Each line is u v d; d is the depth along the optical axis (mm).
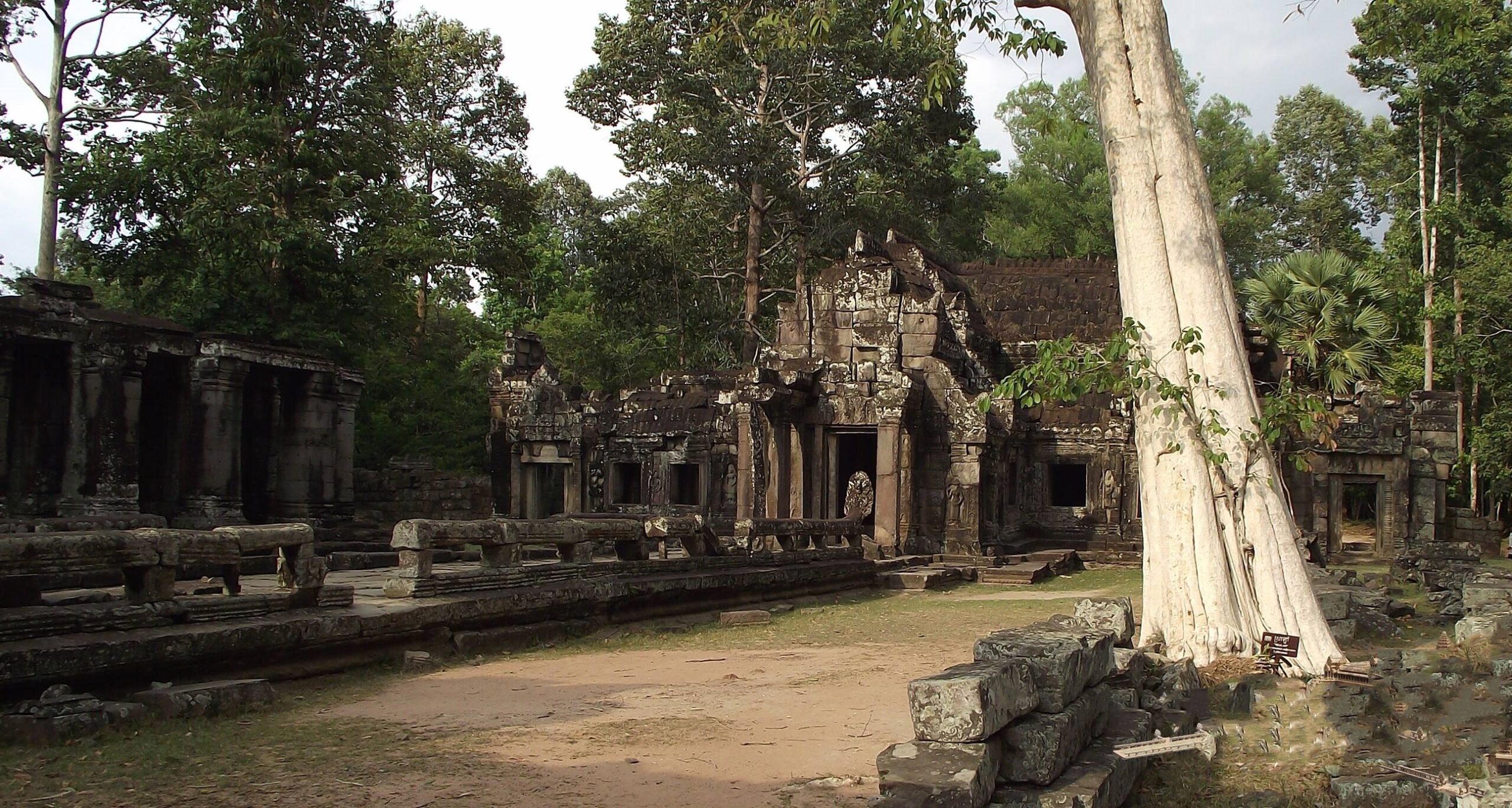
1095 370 11703
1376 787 7160
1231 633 10953
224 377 25094
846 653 12922
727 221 46906
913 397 27422
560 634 14125
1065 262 36375
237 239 28828
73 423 22078
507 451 35719
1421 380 42812
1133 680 8672
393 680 10773
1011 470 31406
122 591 13711
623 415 33781
